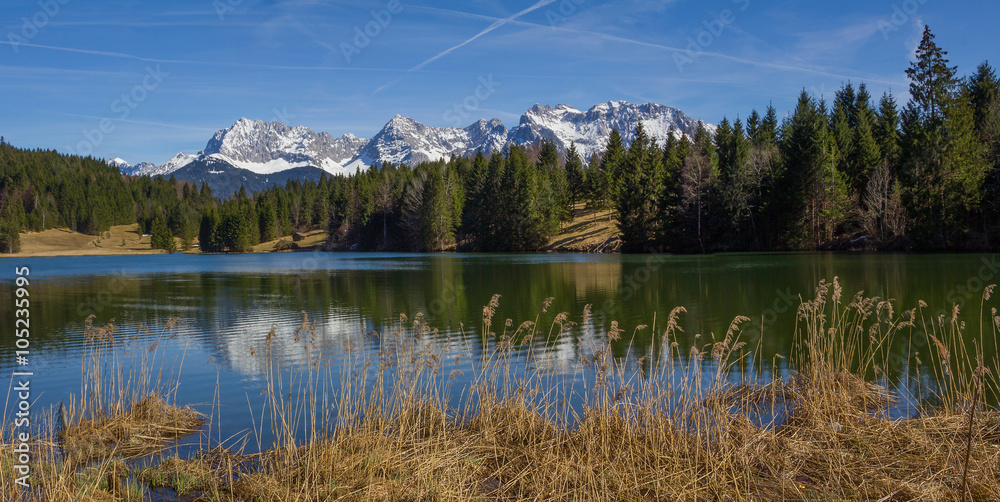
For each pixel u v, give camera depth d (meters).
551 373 13.17
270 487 7.32
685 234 70.81
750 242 69.25
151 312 25.77
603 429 8.59
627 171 87.88
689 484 7.28
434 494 7.14
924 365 13.07
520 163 96.88
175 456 8.38
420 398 10.22
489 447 8.69
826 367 11.40
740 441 8.48
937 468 7.37
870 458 7.83
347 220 130.88
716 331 18.27
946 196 53.53
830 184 63.31
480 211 99.00
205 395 12.07
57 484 7.06
